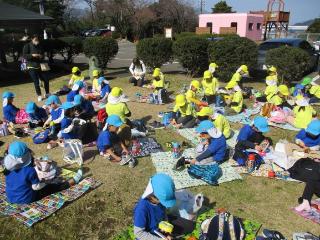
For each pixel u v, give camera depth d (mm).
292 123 8531
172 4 48906
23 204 4957
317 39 35469
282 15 42219
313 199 5258
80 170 5742
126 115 7512
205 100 10109
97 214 4867
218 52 13328
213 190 5516
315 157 6074
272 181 5809
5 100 8523
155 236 3877
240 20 45031
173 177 5828
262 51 15539
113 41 15586
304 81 10969
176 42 14484
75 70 12016
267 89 9953
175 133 7922
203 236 4191
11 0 34406
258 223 4688
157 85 11273
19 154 4801
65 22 44188
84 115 7930
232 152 6621
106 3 49188
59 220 4707
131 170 6125
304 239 4277
